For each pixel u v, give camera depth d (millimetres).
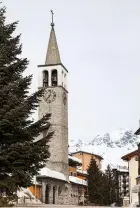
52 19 112062
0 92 27812
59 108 101938
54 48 108062
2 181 28000
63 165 99438
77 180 110625
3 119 27172
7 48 29703
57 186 91250
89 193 111062
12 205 32969
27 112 28562
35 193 77250
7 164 28016
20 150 27672
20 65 30141
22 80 29109
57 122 101500
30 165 29031
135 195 68688
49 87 103625
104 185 112188
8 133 27953
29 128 29406
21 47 30734
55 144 99625
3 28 30172
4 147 28938
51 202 85688
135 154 70750
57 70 104688
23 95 29734
